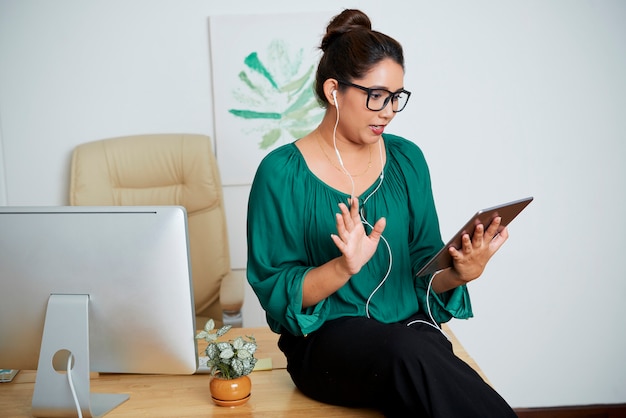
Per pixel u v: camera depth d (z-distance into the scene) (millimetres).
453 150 3051
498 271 3119
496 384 3184
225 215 2861
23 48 2986
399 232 1842
